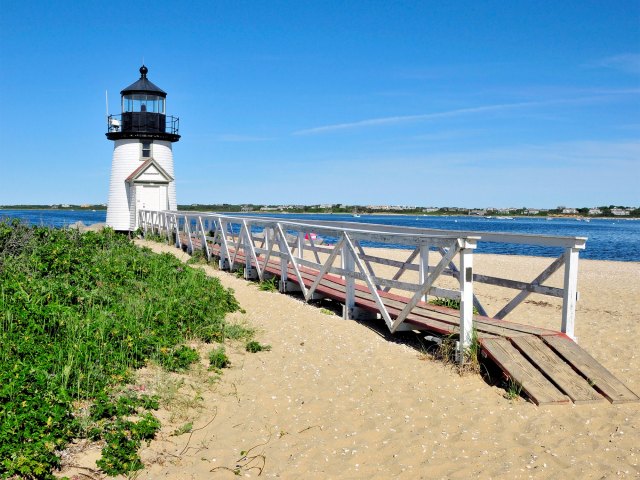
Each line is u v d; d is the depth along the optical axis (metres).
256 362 7.37
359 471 4.73
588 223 134.00
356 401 6.19
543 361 6.56
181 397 6.00
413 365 7.25
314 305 10.85
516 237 7.80
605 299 12.74
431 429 5.50
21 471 4.10
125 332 7.07
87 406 5.33
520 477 4.62
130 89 28.58
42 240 12.45
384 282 8.46
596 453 5.00
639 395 6.38
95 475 4.38
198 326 8.21
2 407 4.70
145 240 24.78
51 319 6.96
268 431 5.44
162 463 4.69
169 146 30.34
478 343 6.90
